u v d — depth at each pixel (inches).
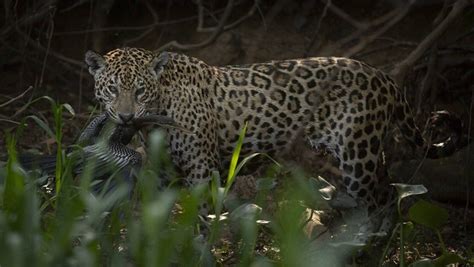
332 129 451.8
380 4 681.0
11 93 633.0
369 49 648.4
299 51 653.9
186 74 447.8
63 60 644.1
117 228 331.6
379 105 454.0
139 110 430.0
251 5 690.2
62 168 353.1
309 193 354.3
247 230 319.3
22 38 638.5
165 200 303.6
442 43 589.0
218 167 453.7
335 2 687.7
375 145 454.9
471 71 591.8
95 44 658.8
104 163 366.6
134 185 370.9
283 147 459.8
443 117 475.8
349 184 455.2
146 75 434.0
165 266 285.4
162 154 409.7
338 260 348.2
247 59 649.6
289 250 289.1
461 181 494.0
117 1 689.6
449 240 466.6
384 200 461.1
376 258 409.1
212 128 447.5
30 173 346.0
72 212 307.1
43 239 310.8
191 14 690.8
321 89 429.1
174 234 300.2
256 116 451.8
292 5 677.3
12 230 298.0
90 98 630.5
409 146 508.1
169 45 609.3
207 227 408.5
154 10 681.0
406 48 650.2
